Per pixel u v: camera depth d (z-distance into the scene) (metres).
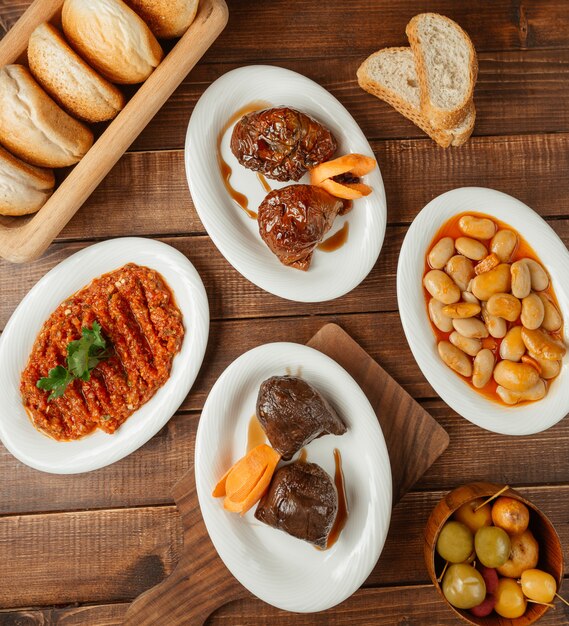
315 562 0.66
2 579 0.68
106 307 0.67
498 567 0.62
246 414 0.67
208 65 0.69
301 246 0.64
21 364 0.67
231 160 0.67
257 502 0.66
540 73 0.70
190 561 0.67
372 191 0.67
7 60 0.63
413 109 0.67
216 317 0.69
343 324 0.69
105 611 0.68
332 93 0.70
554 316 0.66
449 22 0.65
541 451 0.69
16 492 0.68
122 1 0.61
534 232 0.67
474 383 0.65
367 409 0.65
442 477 0.69
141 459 0.68
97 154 0.63
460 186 0.70
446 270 0.66
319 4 0.69
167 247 0.67
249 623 0.68
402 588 0.68
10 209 0.63
